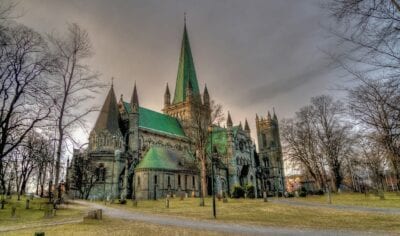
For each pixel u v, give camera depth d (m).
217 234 19.47
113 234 19.98
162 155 77.81
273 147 133.12
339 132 64.88
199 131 62.81
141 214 34.59
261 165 128.00
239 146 104.75
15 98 29.50
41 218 31.73
